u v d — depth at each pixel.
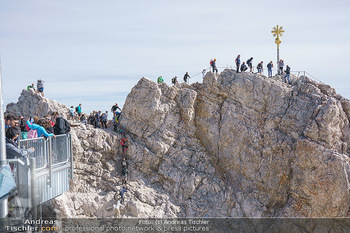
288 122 37.25
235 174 38.31
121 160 37.34
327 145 34.22
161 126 39.06
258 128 38.34
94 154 35.47
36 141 15.61
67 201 31.92
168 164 37.78
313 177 33.69
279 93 38.81
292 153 36.03
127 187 35.16
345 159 33.28
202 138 40.12
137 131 38.53
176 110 40.03
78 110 40.84
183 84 42.00
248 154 37.97
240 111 39.31
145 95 39.12
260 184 37.03
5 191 11.80
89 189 34.16
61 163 18.25
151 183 36.94
